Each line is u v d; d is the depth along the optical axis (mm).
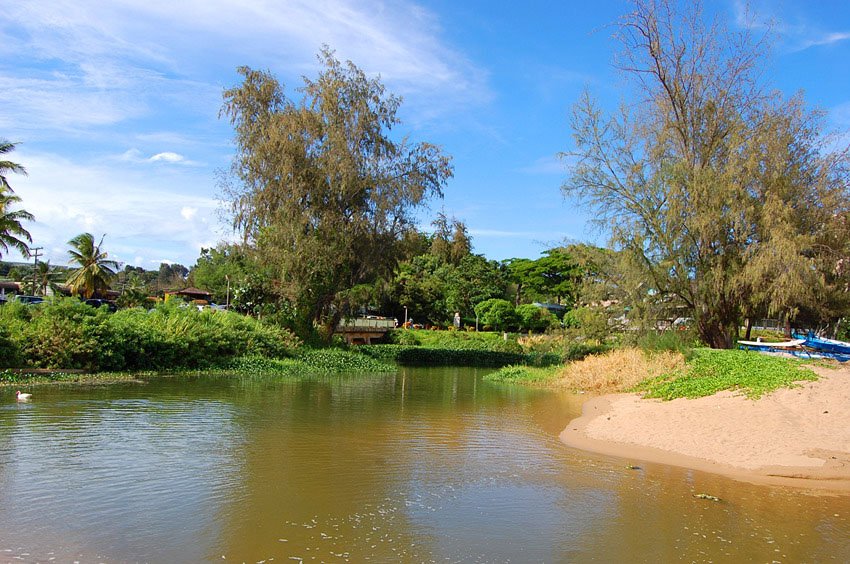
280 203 32281
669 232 25641
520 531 7035
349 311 36781
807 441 11438
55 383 18219
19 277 75812
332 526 6980
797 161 24734
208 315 27734
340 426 13539
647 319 26734
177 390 18328
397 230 35062
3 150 35281
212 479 8672
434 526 7117
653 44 26203
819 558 6418
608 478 9500
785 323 26922
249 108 33312
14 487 7906
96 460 9414
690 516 7688
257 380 22891
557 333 30562
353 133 33188
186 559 5895
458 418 15484
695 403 15797
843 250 24172
